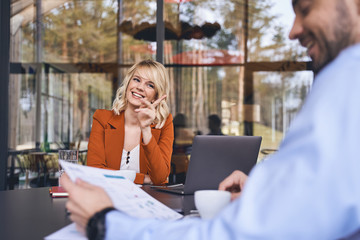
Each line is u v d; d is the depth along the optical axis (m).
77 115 5.87
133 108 2.16
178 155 5.54
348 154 0.35
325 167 0.35
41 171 4.49
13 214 1.01
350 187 0.35
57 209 1.09
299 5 0.47
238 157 1.38
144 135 1.88
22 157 4.27
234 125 6.41
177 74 6.41
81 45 6.27
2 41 3.78
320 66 0.47
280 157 0.39
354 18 0.44
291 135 0.39
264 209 0.37
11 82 4.22
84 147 5.65
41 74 5.24
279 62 6.38
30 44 4.98
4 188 3.72
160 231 0.47
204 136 1.36
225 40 6.44
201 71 6.41
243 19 6.41
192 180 1.38
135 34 6.39
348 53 0.40
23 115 4.50
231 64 6.45
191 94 6.42
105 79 6.28
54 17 5.80
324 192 0.35
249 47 6.43
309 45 0.48
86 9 6.29
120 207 0.70
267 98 6.42
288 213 0.35
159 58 3.84
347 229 0.37
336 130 0.36
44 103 5.26
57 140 5.40
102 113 2.18
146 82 2.16
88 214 0.55
